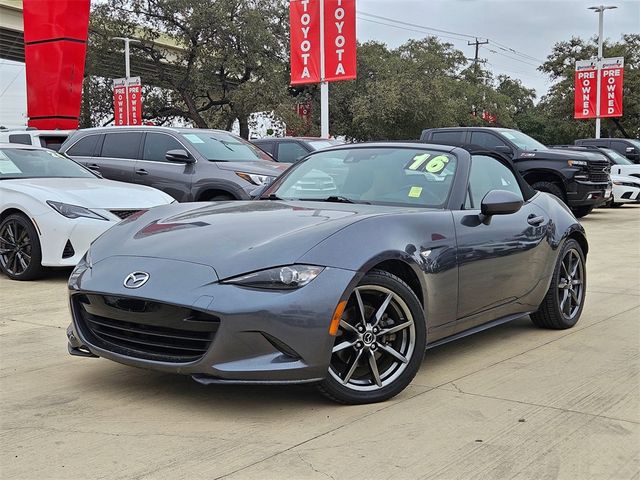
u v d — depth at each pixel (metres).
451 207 4.11
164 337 3.25
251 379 3.07
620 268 8.11
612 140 20.78
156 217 4.09
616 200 17.64
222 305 3.05
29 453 2.84
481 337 4.96
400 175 4.41
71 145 10.34
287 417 3.26
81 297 3.57
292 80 18.05
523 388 3.74
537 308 4.91
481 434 3.08
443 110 38.84
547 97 44.88
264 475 2.65
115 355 3.38
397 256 3.48
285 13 33.22
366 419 3.24
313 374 3.17
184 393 3.60
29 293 6.28
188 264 3.27
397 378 3.51
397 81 36.69
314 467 2.72
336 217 3.63
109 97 35.22
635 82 38.56
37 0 18.64
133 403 3.45
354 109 36.19
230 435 3.04
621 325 5.32
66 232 6.52
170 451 2.87
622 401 3.54
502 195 4.11
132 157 9.74
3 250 6.96
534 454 2.87
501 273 4.32
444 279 3.80
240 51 31.91
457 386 3.77
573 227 5.21
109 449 2.88
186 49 32.47
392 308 3.51
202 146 9.48
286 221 3.61
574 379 3.92
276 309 3.07
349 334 3.38
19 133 11.84
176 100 35.72
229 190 8.80
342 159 4.76
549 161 13.20
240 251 3.28
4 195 6.89
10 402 3.46
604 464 2.79
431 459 2.81
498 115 51.97
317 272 3.19
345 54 17.27
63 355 4.31
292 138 13.95
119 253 3.57
